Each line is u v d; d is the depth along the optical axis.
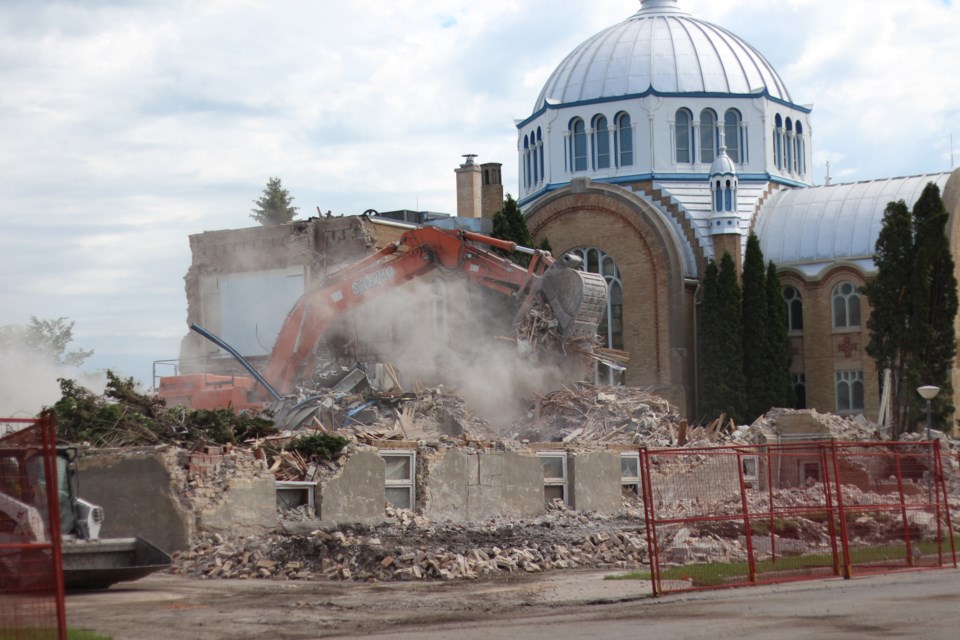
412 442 32.66
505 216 64.56
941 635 14.45
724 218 70.56
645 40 79.62
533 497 34.53
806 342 71.56
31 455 16.81
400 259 44.50
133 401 33.66
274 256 61.59
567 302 41.97
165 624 17.05
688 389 70.25
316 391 42.50
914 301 61.06
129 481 27.41
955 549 26.31
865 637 14.35
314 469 29.80
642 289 71.56
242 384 44.88
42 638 14.36
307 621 17.27
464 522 31.62
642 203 71.75
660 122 76.62
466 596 20.00
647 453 20.39
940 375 60.97
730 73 78.50
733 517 21.31
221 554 25.17
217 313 63.12
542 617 17.31
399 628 16.45
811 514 24.45
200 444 30.00
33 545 14.32
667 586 20.80
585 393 43.50
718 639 14.41
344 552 24.23
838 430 51.59
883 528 25.36
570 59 81.69
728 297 66.88
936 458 24.14
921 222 61.72
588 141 78.19
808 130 82.56
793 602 18.22
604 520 33.56
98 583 21.61
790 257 73.50
